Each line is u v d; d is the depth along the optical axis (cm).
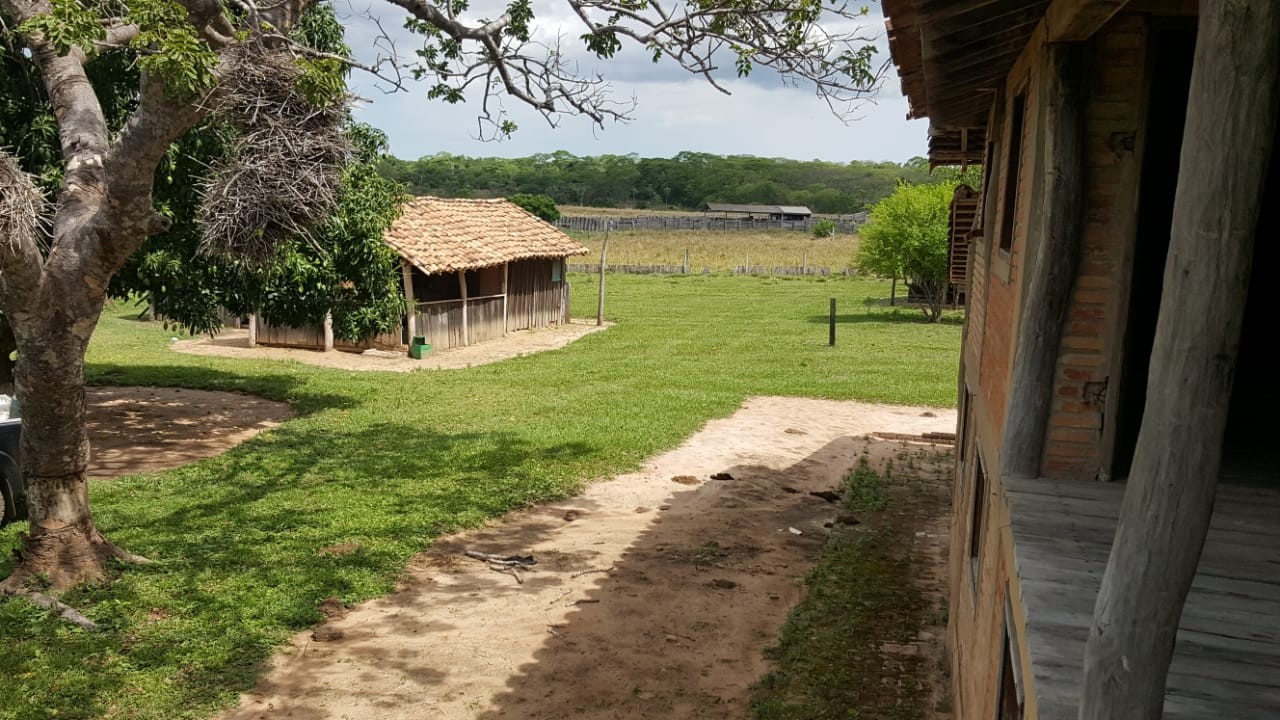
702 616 944
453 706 747
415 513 1234
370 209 1823
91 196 920
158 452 1565
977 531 691
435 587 1002
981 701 520
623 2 1026
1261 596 371
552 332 3403
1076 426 491
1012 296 562
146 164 866
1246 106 213
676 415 1927
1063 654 308
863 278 5859
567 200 15988
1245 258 218
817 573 1077
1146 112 465
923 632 920
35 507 943
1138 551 231
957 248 1340
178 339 2950
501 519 1249
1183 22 460
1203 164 219
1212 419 222
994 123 802
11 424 1129
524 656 840
